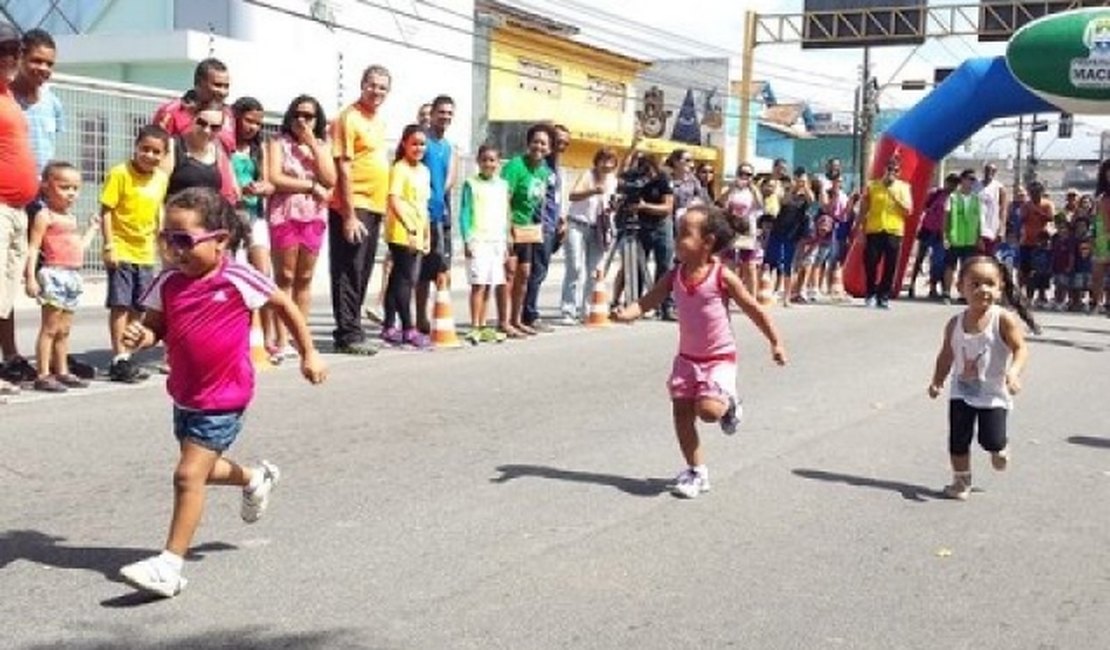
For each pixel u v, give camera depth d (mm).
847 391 9883
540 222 12547
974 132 19500
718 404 6117
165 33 23156
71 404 7988
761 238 17375
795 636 4391
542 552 5262
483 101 35469
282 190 9531
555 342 12250
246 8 25875
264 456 6816
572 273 13977
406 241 10953
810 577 5070
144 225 8633
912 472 7074
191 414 4652
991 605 4801
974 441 8055
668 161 14695
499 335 12180
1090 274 19203
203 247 4531
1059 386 10586
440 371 10023
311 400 8492
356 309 10680
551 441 7516
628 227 14102
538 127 12406
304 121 9609
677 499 6254
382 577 4863
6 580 4680
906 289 21875
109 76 24156
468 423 7965
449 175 11594
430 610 4512
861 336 13836
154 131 8555
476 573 4949
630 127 43719
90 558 4969
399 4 29922
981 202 18938
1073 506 6418
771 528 5789
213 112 8656
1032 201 20141
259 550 5152
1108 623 4625
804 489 6574
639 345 12219
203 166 8711
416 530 5520
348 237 10281
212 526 5473
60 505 5703
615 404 8852
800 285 18547
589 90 41125
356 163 10484
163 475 6289
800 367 11133
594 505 6074
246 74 24016
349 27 27875
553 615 4508
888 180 17750
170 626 4277
